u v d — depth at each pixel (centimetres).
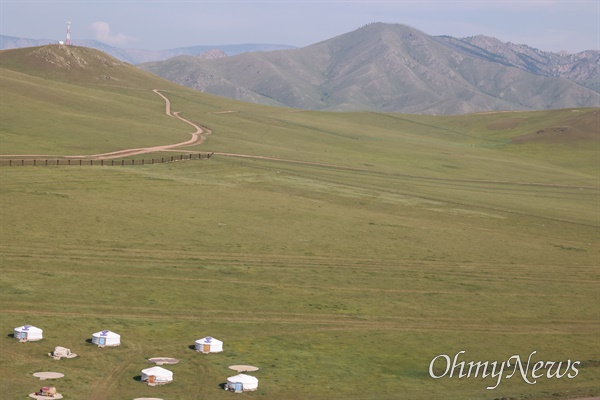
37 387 5338
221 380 5800
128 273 8575
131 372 5800
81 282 8062
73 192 12531
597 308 8825
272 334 7056
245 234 11038
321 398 5666
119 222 10944
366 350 6862
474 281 9612
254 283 8675
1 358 5825
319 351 6725
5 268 8262
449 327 7744
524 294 9200
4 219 10412
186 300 7831
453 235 12312
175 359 6159
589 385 6362
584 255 11656
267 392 5659
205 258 9562
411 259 10506
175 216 11694
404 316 7988
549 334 7756
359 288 8862
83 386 5441
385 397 5797
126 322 6981
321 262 9906
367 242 11244
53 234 9944
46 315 6938
